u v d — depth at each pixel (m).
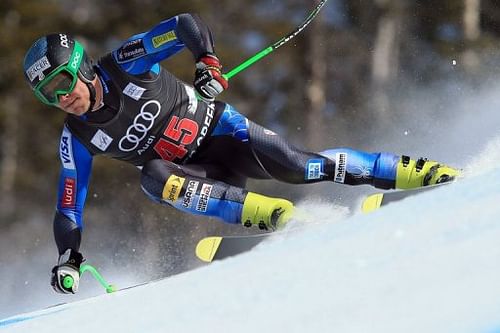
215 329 6.77
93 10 73.50
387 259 7.02
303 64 69.88
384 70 68.12
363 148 63.75
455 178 15.17
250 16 71.44
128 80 15.39
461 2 66.44
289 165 16.09
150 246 52.66
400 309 5.59
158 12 72.62
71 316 10.61
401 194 14.23
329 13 70.81
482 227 6.80
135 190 59.34
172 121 15.89
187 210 14.91
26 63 14.73
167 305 8.60
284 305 6.76
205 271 10.59
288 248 9.70
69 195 15.85
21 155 68.50
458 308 5.21
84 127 15.64
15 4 72.31
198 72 14.19
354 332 5.50
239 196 14.59
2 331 11.52
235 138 16.41
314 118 68.06
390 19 68.81
